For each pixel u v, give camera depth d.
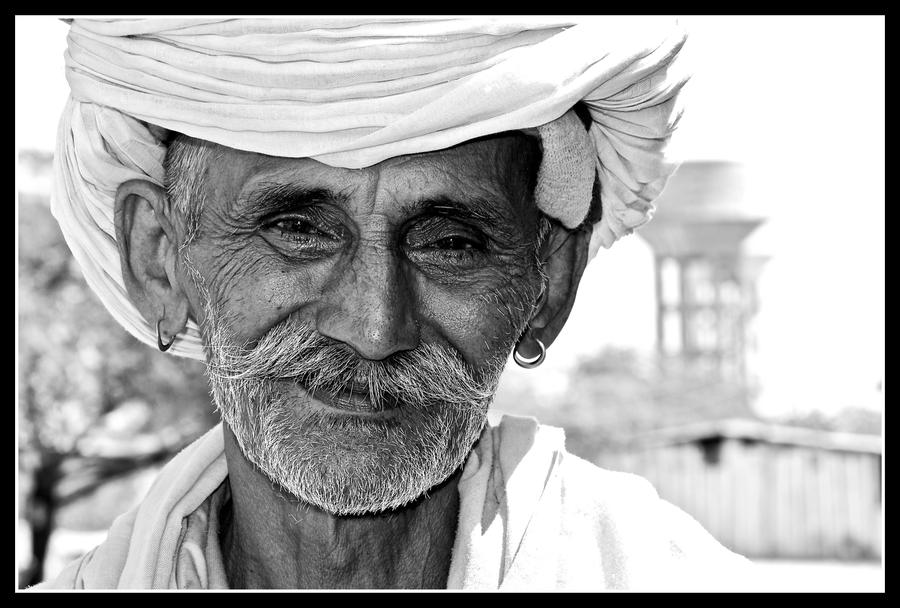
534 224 2.05
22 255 12.70
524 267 2.03
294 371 1.89
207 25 1.88
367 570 2.05
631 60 1.94
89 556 2.26
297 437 1.89
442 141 1.83
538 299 2.14
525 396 18.70
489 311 1.96
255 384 1.92
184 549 2.13
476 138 1.92
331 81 1.83
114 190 2.15
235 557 2.12
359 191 1.86
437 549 2.11
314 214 1.89
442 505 2.11
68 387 12.89
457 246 1.97
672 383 19.52
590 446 17.70
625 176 2.17
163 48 1.92
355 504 1.90
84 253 2.26
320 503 1.90
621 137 2.10
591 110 2.05
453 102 1.82
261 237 1.92
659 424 18.95
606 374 19.47
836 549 16.81
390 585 2.07
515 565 2.04
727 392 19.61
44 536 13.23
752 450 17.02
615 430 18.53
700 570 2.15
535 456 2.16
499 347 2.00
